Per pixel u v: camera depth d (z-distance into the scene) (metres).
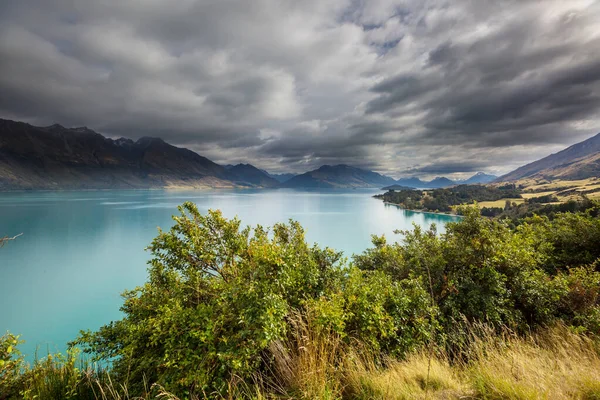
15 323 31.95
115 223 107.81
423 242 7.23
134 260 59.97
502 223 6.34
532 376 3.17
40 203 183.62
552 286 5.74
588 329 4.97
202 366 3.09
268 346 3.37
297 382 3.01
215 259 4.84
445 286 5.70
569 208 63.78
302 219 122.94
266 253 3.75
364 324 3.93
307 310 3.70
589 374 3.19
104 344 4.10
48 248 71.56
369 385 3.11
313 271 4.82
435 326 4.59
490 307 5.19
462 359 4.49
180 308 3.60
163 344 3.45
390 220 120.19
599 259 7.52
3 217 118.81
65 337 28.45
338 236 84.50
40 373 3.53
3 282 46.50
